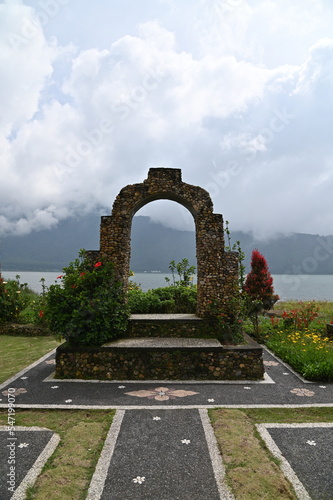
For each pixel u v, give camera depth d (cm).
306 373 695
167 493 329
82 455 397
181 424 478
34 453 400
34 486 338
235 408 540
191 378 696
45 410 534
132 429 462
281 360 848
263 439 436
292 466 376
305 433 454
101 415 515
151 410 528
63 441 432
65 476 355
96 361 706
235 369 701
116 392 615
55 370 743
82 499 321
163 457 393
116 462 381
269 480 349
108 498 321
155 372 700
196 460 387
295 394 609
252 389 636
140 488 336
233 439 433
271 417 510
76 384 660
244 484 342
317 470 368
